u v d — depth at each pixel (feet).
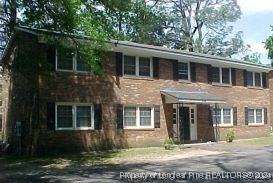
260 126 108.37
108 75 77.92
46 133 69.56
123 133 79.46
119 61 79.77
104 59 76.13
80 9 54.60
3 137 90.58
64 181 45.42
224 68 100.37
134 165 57.41
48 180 46.60
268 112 111.55
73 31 55.62
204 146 82.43
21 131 74.84
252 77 107.96
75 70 73.56
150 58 85.46
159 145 84.94
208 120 95.30
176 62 89.45
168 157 66.23
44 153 69.21
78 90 73.67
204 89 94.53
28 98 73.00
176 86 89.10
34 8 54.19
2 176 50.31
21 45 73.46
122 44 77.51
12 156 71.77
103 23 57.47
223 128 97.91
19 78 78.13
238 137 101.30
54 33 57.72
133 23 60.75
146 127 83.35
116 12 58.29
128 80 81.05
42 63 67.15
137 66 82.89
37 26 57.06
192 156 67.00
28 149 71.05
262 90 110.32
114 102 78.48
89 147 74.49
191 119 92.53
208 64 96.12
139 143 81.82
